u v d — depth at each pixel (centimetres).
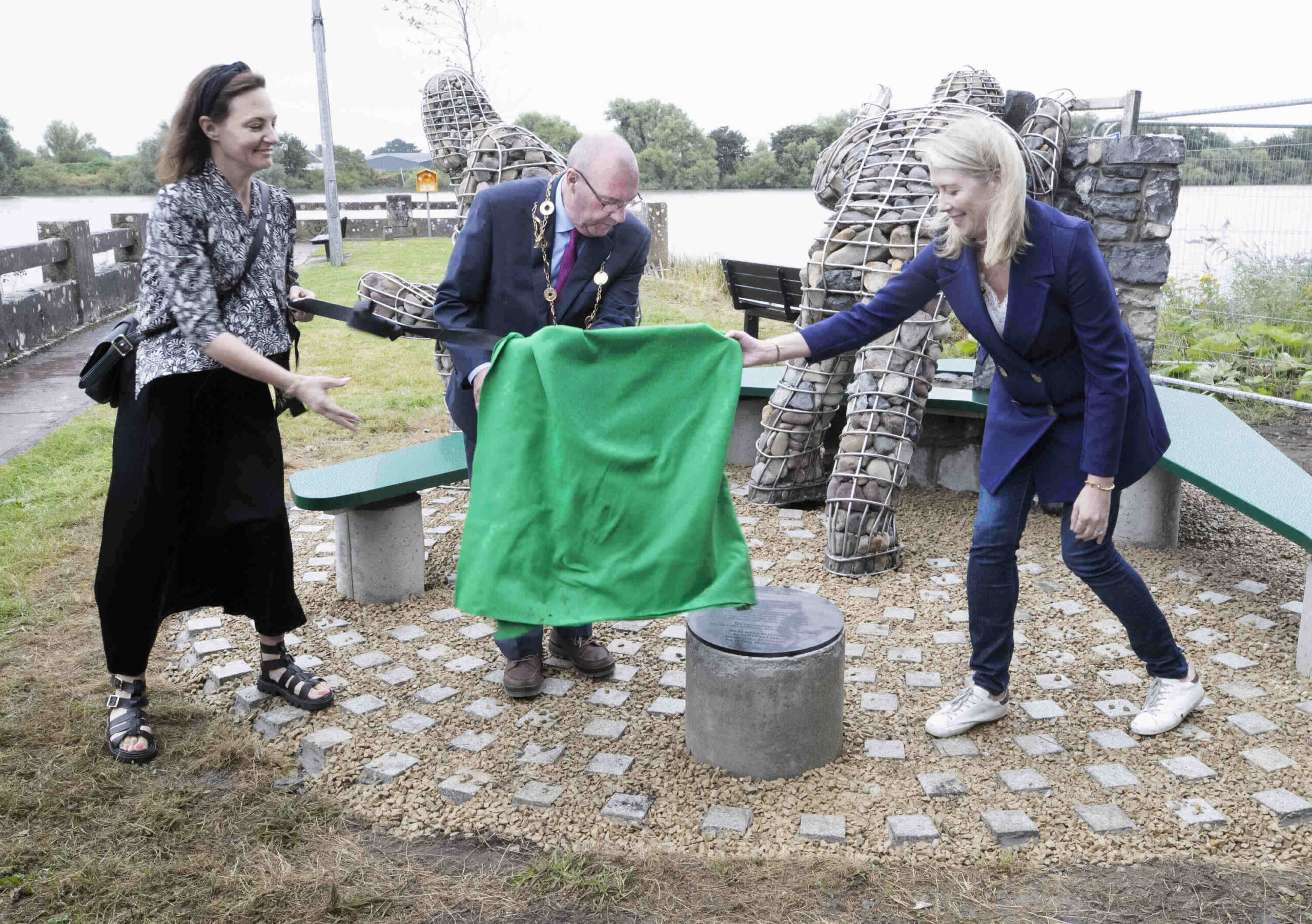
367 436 707
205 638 415
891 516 482
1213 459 438
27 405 807
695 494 275
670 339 282
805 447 560
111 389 320
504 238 324
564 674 386
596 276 326
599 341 279
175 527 324
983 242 282
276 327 326
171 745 338
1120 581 315
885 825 290
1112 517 308
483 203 324
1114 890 264
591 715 355
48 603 445
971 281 288
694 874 273
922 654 399
